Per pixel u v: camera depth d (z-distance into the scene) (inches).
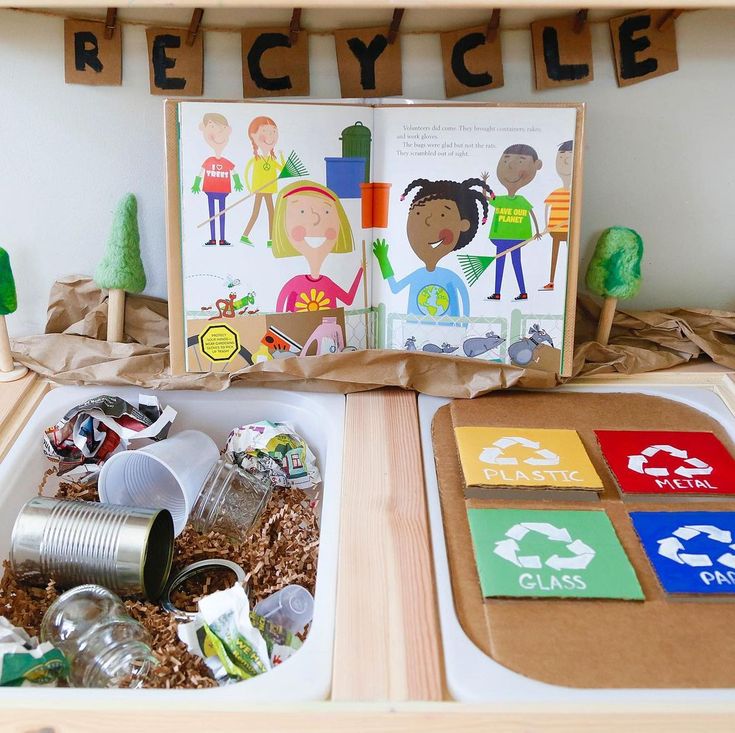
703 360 44.6
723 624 27.6
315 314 41.4
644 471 34.9
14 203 44.3
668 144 43.2
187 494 37.1
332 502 33.8
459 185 40.1
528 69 41.9
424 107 39.6
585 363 43.2
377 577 29.6
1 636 29.1
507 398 40.9
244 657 29.8
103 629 30.9
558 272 40.6
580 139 39.4
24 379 42.0
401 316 41.7
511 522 32.1
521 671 25.8
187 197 39.5
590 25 41.0
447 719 24.2
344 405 40.9
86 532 33.8
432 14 40.8
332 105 39.6
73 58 41.0
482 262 40.8
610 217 44.9
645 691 25.1
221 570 37.6
